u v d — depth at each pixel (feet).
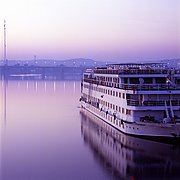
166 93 217.15
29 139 241.35
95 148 215.51
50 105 454.81
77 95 625.41
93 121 313.53
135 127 215.92
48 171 172.76
